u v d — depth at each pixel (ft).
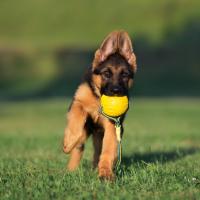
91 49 205.16
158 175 24.40
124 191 20.92
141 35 211.41
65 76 182.50
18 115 94.02
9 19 242.17
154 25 217.15
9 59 199.21
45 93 164.04
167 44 200.34
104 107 24.84
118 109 24.66
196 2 224.94
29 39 221.46
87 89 25.81
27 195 20.52
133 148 41.11
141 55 192.95
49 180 23.30
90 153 36.65
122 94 25.00
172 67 183.73
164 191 21.30
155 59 189.67
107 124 25.20
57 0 248.11
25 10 246.68
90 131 26.84
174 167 27.94
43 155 37.65
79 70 186.60
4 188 21.94
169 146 44.14
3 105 120.67
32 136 56.70
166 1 229.66
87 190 21.34
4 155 38.14
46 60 196.95
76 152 27.45
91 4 240.94
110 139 24.85
